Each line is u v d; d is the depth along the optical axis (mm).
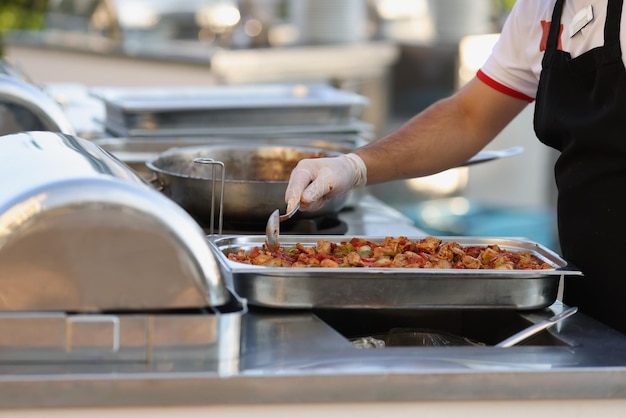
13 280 1523
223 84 5996
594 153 2074
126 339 1547
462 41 6500
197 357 1577
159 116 3529
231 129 3629
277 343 1682
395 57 6734
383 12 7422
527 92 2371
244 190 2430
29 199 1531
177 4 7211
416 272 1811
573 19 2100
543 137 2209
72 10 7461
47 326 1522
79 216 1531
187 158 2787
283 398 1543
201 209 2482
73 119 4023
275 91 4164
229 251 2018
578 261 2117
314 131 3736
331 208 2578
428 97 6699
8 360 1525
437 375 1580
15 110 2748
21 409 1479
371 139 3857
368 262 1921
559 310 1963
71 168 1658
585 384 1620
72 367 1525
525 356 1685
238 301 1668
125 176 1710
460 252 1998
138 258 1555
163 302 1571
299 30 6621
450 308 1858
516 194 6434
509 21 2355
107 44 6668
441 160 2406
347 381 1557
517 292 1874
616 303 2061
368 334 2053
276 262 1872
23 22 7562
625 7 2004
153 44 6840
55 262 1531
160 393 1505
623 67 2018
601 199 2064
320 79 6348
